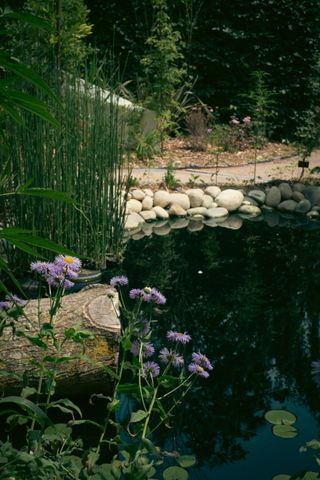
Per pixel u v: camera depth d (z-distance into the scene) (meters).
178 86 9.63
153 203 6.75
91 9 9.33
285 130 9.76
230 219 6.75
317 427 2.86
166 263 5.19
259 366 3.46
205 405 3.04
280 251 5.61
